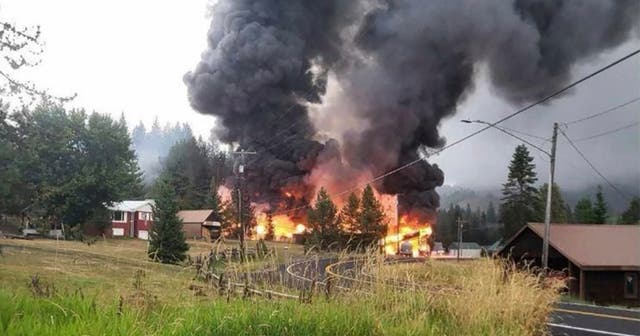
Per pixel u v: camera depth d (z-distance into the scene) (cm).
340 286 627
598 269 2820
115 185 6309
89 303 511
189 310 504
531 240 3291
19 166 2947
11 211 2867
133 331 423
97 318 455
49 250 2450
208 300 562
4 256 1981
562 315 1565
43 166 5759
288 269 657
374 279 658
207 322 471
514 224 8444
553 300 733
